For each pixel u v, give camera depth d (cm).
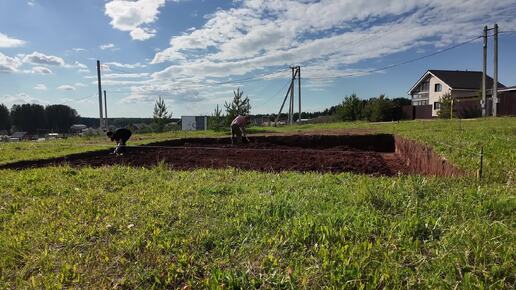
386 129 1574
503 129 1012
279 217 324
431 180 421
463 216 297
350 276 218
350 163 856
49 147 1188
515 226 277
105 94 3023
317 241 269
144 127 2711
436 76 3894
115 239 292
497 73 2191
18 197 448
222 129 2298
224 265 243
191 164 832
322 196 385
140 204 391
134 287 224
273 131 2036
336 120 3597
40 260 259
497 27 2172
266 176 540
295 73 3256
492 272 213
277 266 236
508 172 454
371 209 331
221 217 336
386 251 247
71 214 367
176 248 271
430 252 245
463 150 616
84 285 228
